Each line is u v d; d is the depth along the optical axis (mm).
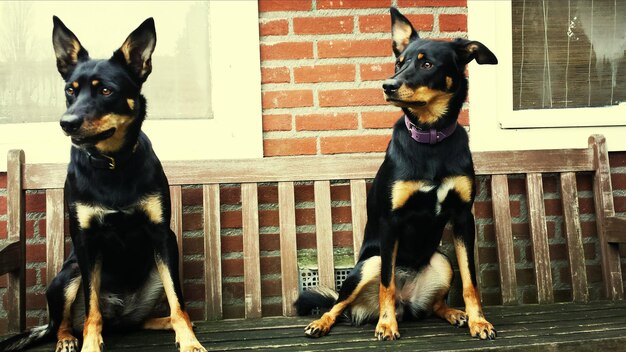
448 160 2484
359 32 2926
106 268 2535
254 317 2730
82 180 2395
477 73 2959
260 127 2906
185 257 2879
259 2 2910
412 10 2941
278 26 2912
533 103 3057
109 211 2398
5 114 2922
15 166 2693
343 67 2922
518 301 2805
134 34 2436
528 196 2842
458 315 2535
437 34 2949
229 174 2771
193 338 2328
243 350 2307
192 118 2945
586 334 2330
